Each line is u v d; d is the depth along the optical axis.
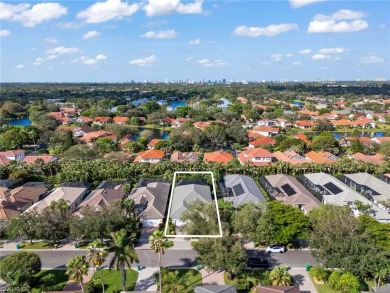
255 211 57.28
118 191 78.50
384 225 54.44
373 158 109.56
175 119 195.75
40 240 61.78
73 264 42.19
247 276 50.31
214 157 108.69
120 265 44.28
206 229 54.94
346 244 47.22
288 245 59.44
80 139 138.62
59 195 75.62
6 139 130.12
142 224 67.31
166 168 96.00
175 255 56.62
